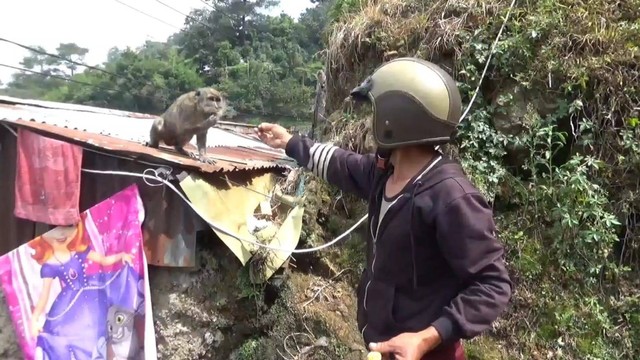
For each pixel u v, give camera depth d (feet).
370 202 7.23
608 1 14.76
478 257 5.95
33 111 19.89
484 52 15.08
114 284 15.44
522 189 14.24
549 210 13.92
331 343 14.74
